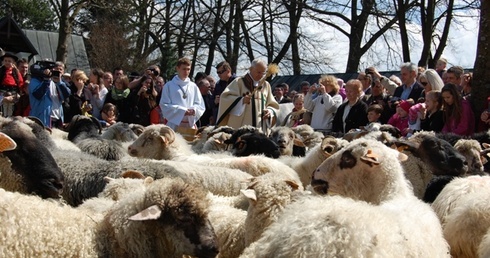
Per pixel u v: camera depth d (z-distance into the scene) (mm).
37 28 49344
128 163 7844
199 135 12367
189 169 7969
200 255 4570
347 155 5746
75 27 46594
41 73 12656
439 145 7727
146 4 35281
